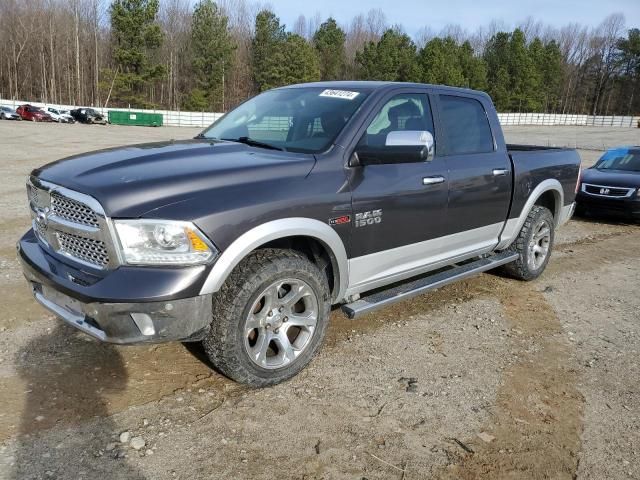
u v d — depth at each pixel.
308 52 61.75
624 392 3.60
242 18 79.25
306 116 3.88
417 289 4.12
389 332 4.31
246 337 3.11
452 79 69.50
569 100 96.62
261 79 63.97
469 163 4.49
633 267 6.83
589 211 10.01
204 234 2.82
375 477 2.64
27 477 2.49
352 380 3.52
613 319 4.92
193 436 2.86
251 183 3.08
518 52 78.75
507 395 3.46
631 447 3.00
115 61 62.00
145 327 2.78
